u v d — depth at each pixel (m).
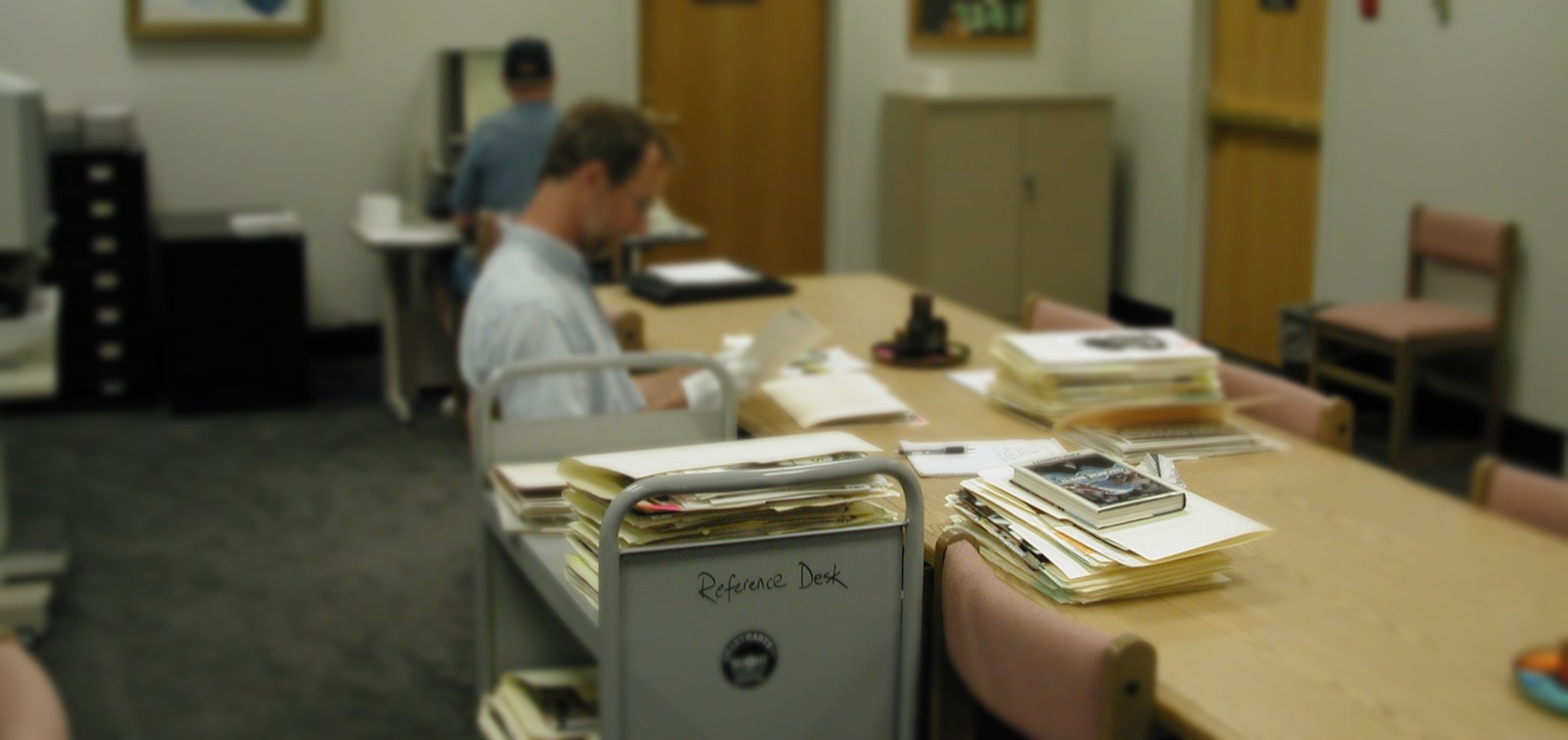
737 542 1.66
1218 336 6.37
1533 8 4.46
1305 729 1.43
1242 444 2.33
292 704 3.08
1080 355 2.41
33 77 5.50
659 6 6.47
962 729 1.88
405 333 5.34
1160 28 6.44
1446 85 4.81
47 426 5.11
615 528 1.60
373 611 3.56
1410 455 4.59
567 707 2.35
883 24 6.73
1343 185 5.31
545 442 2.42
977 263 6.60
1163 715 1.48
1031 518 1.80
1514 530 1.97
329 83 5.88
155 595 3.64
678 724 1.68
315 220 5.97
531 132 4.86
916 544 1.75
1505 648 1.61
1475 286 4.77
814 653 1.73
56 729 1.40
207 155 5.77
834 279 3.77
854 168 6.86
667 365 2.38
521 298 2.52
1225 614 1.69
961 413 2.49
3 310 3.35
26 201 3.26
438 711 3.06
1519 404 4.68
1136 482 1.84
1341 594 1.75
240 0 5.66
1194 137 6.29
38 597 3.39
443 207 5.48
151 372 5.43
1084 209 6.69
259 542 4.02
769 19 6.67
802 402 2.48
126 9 5.53
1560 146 4.43
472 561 3.90
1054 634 1.54
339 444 4.93
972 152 6.49
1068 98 6.54
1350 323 4.66
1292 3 5.67
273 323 5.29
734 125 6.73
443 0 5.98
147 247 5.33
